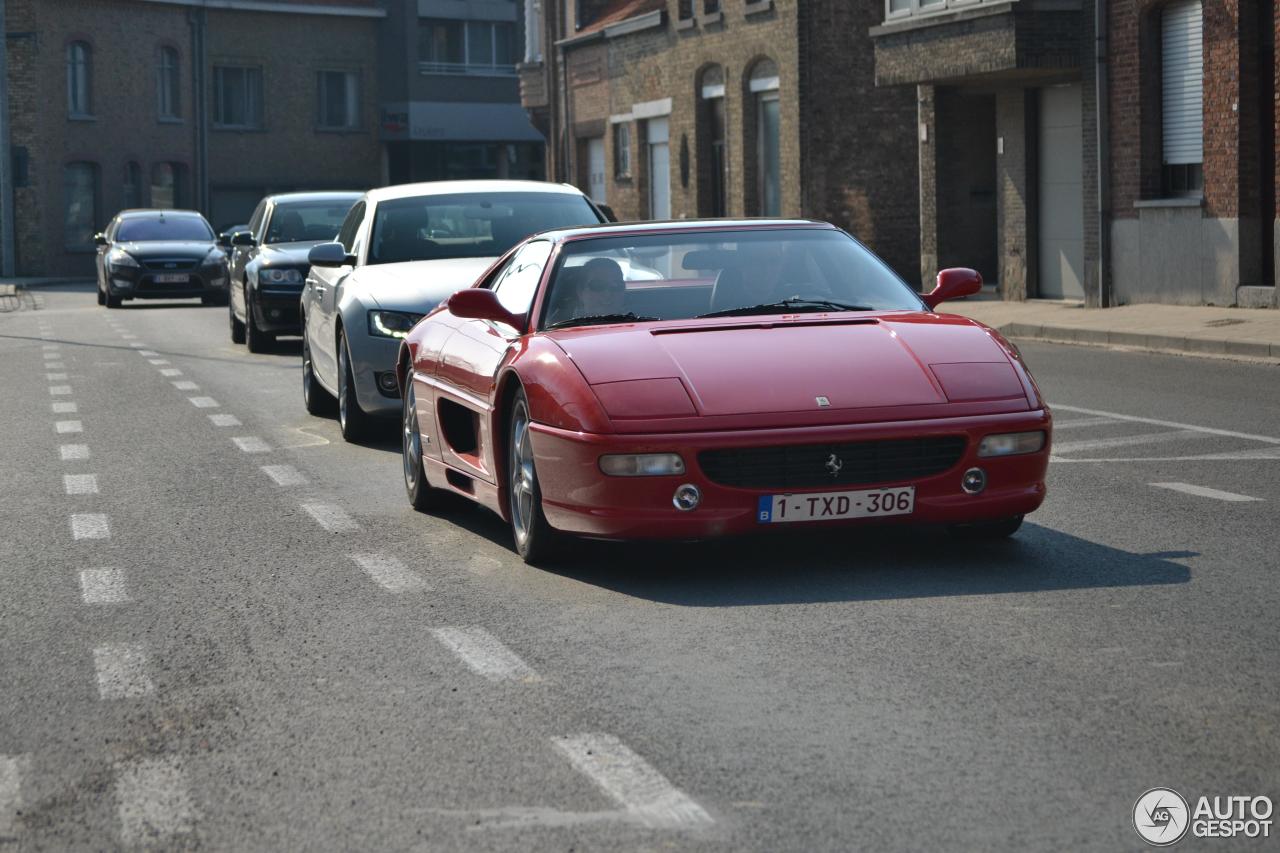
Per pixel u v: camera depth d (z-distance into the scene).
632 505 7.95
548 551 8.69
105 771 5.63
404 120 76.25
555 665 6.76
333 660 7.01
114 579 8.91
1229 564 8.28
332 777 5.45
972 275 9.66
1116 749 5.41
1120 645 6.73
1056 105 30.03
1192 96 26.16
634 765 5.43
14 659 7.24
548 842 4.77
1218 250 25.55
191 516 10.88
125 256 39.34
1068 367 20.08
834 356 8.40
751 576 8.31
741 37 40.62
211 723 6.14
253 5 72.38
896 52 31.30
